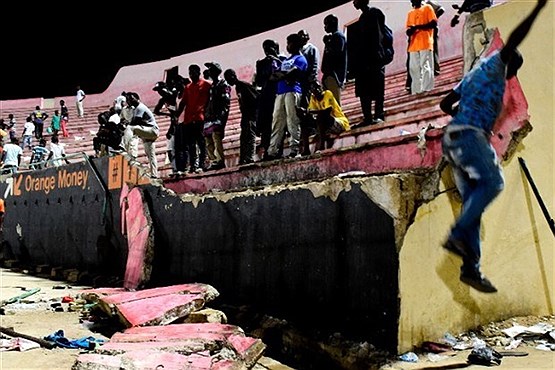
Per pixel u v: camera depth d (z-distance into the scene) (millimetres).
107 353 4559
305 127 8570
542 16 5891
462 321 5117
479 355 4410
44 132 24922
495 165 5305
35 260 12492
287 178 7754
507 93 5535
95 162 10844
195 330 5309
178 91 11422
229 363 4477
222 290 7031
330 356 4969
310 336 5301
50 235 12062
